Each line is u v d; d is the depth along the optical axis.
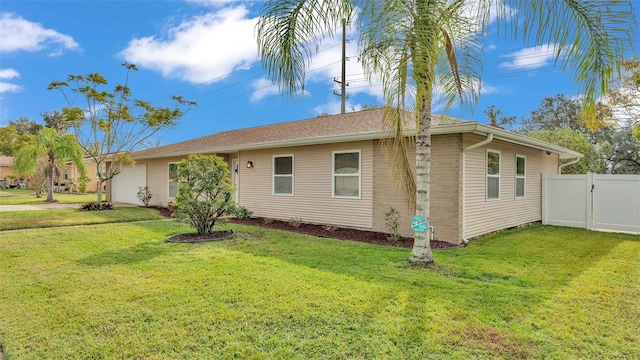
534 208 10.36
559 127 22.94
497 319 3.18
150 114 14.02
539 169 10.79
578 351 2.65
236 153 12.33
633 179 8.89
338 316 3.25
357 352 2.64
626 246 6.77
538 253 6.06
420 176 5.16
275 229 8.85
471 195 7.46
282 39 4.63
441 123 7.09
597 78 4.11
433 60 4.27
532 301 3.62
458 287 4.06
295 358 2.56
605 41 4.00
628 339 2.84
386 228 8.05
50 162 17.41
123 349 2.71
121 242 6.84
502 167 8.79
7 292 3.93
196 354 2.63
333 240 7.28
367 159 8.47
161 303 3.59
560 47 4.12
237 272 4.68
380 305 3.49
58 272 4.71
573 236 8.05
